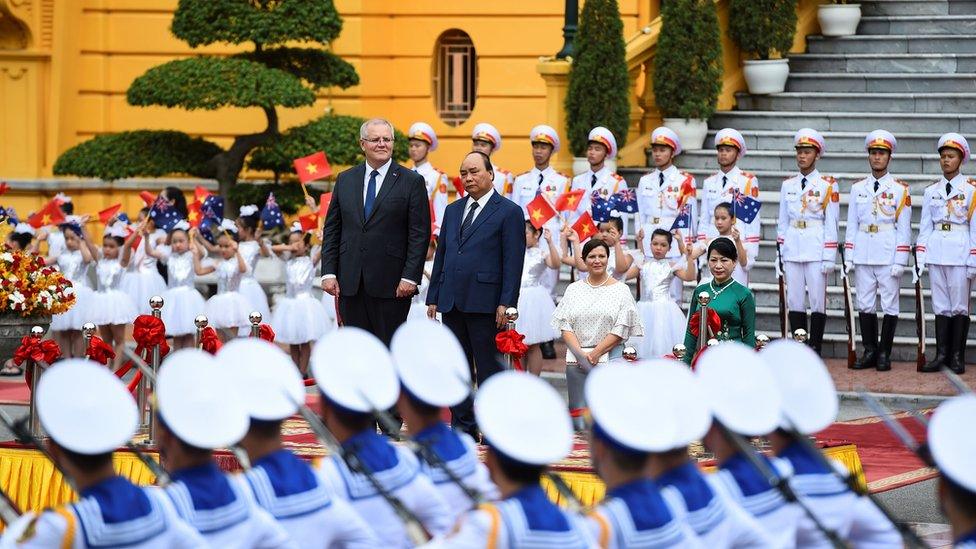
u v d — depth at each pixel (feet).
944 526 53.67
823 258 88.38
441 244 66.54
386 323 64.80
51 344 60.85
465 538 29.19
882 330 87.45
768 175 102.06
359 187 64.85
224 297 89.35
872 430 71.26
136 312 91.81
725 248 63.31
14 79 119.96
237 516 31.76
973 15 110.83
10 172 119.75
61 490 54.13
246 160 118.52
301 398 34.88
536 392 30.01
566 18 107.34
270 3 108.37
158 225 89.66
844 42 112.06
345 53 120.06
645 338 81.25
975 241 84.84
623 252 80.89
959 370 86.12
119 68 122.01
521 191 96.32
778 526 33.53
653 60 108.06
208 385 31.63
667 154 93.56
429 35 121.80
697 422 31.78
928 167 101.09
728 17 109.60
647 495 30.37
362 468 33.60
